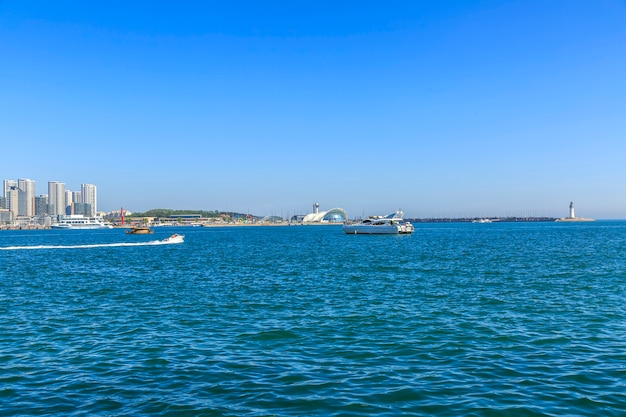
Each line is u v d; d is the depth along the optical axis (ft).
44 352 74.59
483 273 169.89
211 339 81.61
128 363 68.59
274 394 56.08
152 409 52.29
